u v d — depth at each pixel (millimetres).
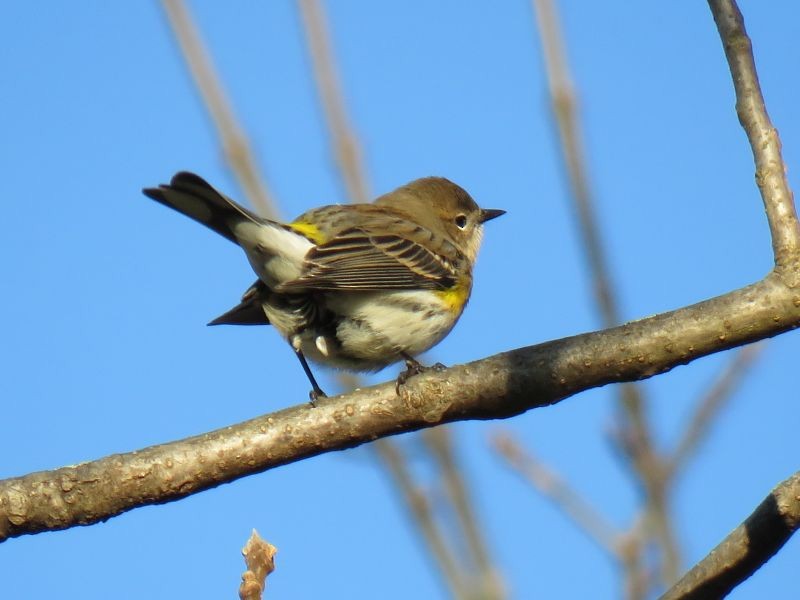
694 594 7680
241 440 8477
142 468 8266
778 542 7402
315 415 8648
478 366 8711
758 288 8125
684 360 8281
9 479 8203
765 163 8336
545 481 9312
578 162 10117
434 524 9797
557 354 8508
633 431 9008
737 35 8602
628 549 8609
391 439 10258
